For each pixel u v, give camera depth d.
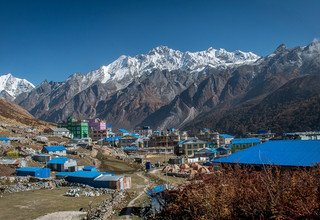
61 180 79.06
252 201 17.73
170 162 135.75
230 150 164.62
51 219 43.41
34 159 109.19
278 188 17.03
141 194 61.94
